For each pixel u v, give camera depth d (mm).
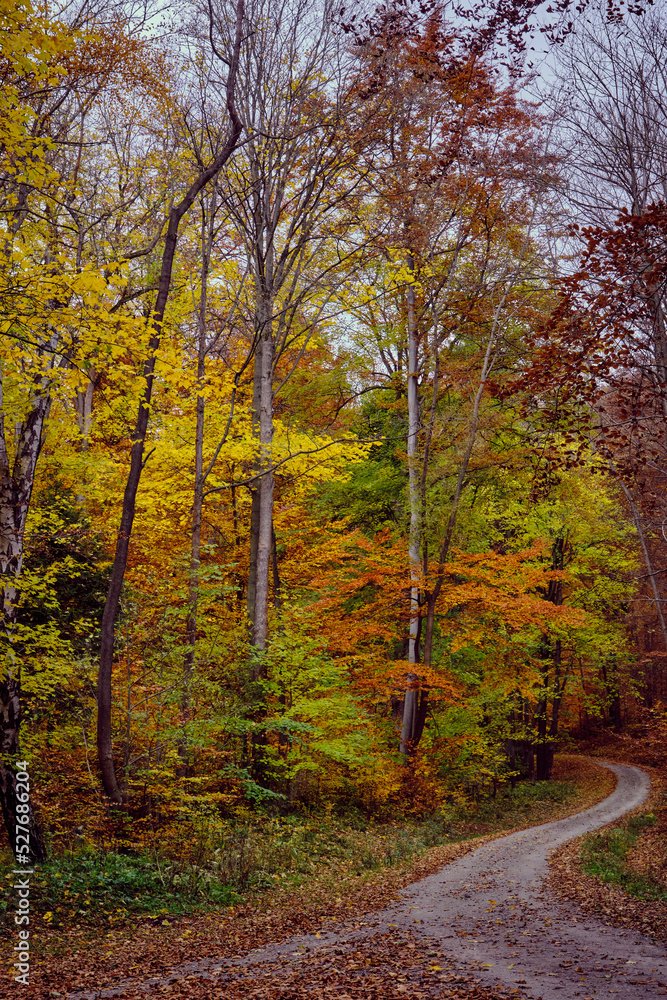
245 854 11984
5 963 7184
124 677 13352
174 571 15586
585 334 9062
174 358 12367
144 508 16781
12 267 8555
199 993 6355
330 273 18297
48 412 12719
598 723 45406
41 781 12477
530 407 11086
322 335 22844
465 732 21906
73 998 6324
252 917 9570
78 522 14570
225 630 17297
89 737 13055
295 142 17094
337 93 16875
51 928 8367
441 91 17625
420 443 22516
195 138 15953
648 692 42000
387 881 12211
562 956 7504
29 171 8688
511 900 10453
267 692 16141
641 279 8820
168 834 12305
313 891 11211
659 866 12789
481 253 21031
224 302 17672
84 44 10398
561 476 20547
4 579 10508
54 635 11039
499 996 6066
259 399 18766
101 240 12758
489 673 21859
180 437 17406
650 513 14883
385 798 19031
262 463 17766
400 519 23391
